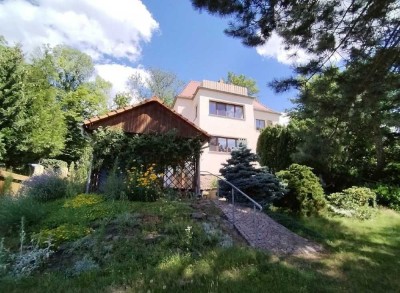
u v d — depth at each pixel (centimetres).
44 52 3095
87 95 3081
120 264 495
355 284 457
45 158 2053
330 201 1184
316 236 796
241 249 573
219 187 1098
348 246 727
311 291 414
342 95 661
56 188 991
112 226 664
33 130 1628
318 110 711
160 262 500
